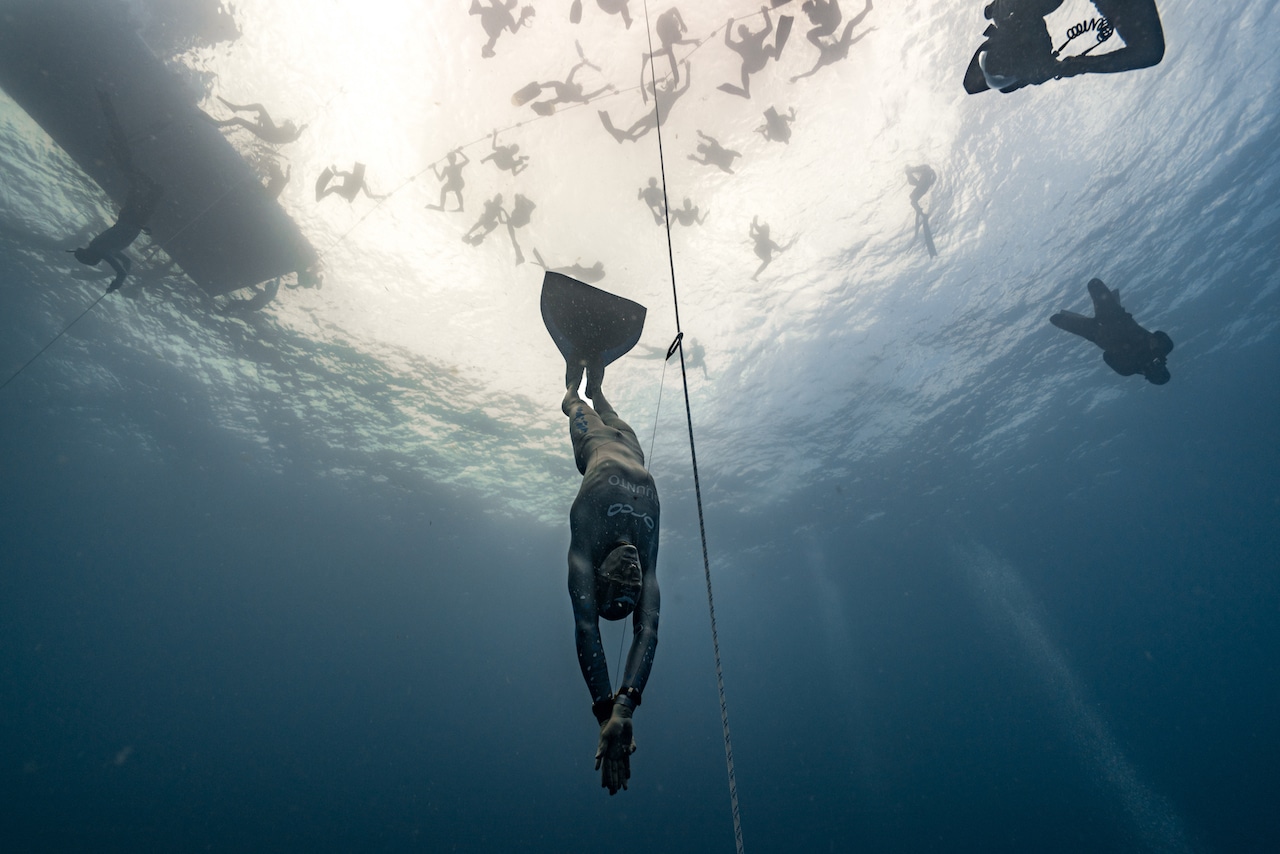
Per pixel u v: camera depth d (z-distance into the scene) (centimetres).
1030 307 2033
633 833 4241
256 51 1213
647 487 267
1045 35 464
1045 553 4097
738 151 1408
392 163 1391
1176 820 3988
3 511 3095
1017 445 2881
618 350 395
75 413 2489
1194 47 1407
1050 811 4359
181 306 1948
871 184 1523
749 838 4225
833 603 4450
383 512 3127
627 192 1472
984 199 1623
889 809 4550
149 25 1140
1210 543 4125
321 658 4666
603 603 224
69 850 3684
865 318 1934
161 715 4584
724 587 3994
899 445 2697
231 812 4269
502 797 4822
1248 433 3028
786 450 2588
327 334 1973
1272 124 1583
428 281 1714
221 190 1310
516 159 1384
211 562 3638
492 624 4522
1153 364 866
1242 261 2075
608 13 1177
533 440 2416
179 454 2750
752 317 1841
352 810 4584
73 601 3884
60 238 1739
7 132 1461
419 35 1212
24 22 1017
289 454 2720
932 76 1341
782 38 1176
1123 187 1688
